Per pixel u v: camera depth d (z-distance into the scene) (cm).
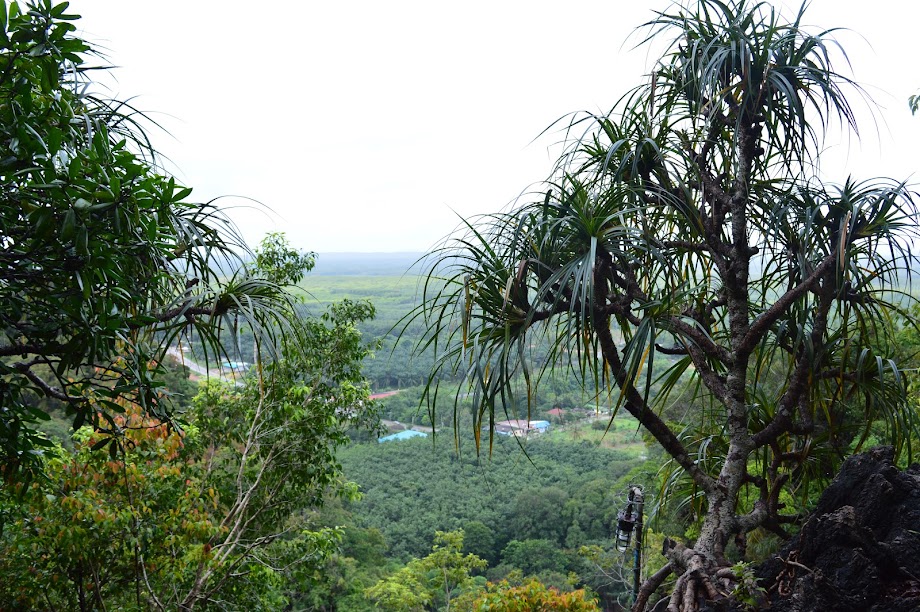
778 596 173
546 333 186
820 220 208
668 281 205
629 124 218
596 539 2673
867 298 209
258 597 681
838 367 224
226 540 623
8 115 166
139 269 211
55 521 438
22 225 175
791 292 199
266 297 247
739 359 203
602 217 195
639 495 507
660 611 195
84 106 215
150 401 233
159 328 225
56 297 183
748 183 220
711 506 198
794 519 214
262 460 727
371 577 2331
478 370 180
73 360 198
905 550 163
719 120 226
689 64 220
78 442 496
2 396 200
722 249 218
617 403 186
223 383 736
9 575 472
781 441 243
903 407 205
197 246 229
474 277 193
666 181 228
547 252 200
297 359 664
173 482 570
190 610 570
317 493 743
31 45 164
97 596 512
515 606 528
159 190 197
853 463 191
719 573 172
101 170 171
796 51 217
